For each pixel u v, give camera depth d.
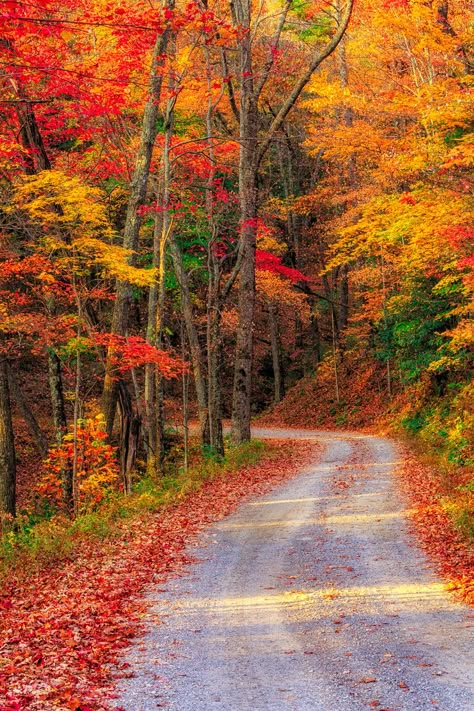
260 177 47.53
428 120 21.72
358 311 47.31
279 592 10.26
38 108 17.66
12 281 19.36
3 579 11.90
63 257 16.72
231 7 25.48
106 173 22.72
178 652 7.77
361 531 14.34
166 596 10.24
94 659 7.48
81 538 14.54
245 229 27.78
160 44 17.91
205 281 36.94
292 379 58.28
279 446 32.38
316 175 45.47
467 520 13.84
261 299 43.59
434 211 19.97
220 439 27.06
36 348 20.88
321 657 7.45
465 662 7.07
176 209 25.59
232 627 8.66
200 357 28.80
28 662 7.38
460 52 25.25
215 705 6.23
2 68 13.04
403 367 32.62
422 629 8.26
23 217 16.38
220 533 14.89
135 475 21.53
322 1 29.20
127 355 18.33
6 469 19.45
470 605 9.14
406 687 6.48
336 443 33.69
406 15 23.31
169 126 22.56
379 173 26.59
